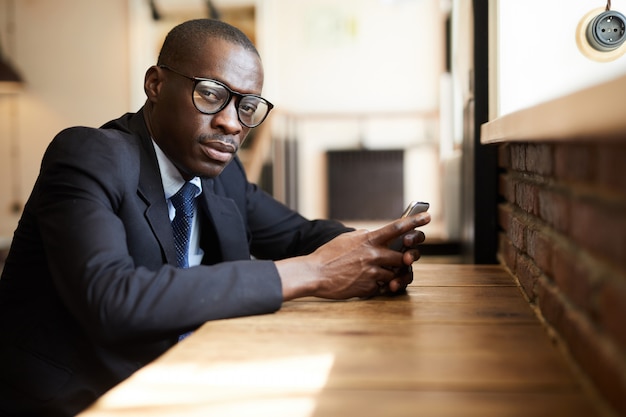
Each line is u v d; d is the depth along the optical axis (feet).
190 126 4.56
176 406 2.18
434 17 22.40
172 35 4.66
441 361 2.69
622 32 5.73
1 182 22.90
